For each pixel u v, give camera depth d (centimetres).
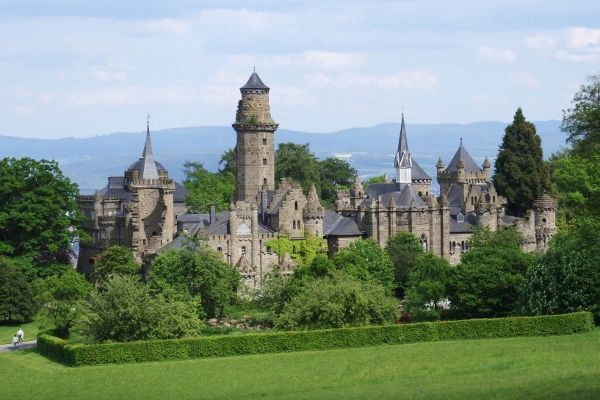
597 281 19550
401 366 16075
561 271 19762
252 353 17788
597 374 14362
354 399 13775
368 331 18275
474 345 17675
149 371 16500
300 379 15512
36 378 16338
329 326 18975
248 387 15125
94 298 18375
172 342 17512
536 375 14650
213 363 16988
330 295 19238
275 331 19088
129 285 18475
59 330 19575
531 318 18712
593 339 17888
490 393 13462
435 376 15188
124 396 14925
